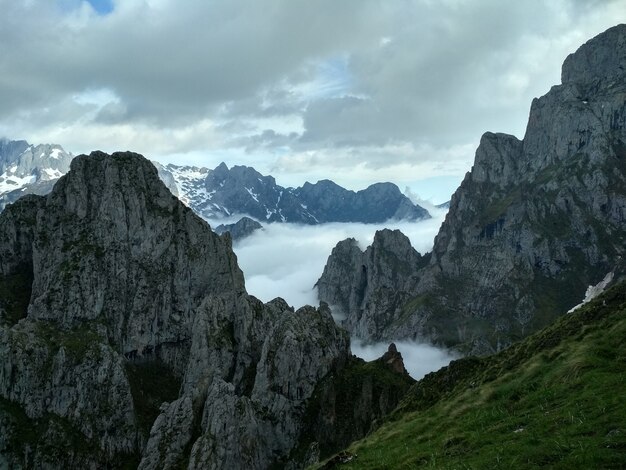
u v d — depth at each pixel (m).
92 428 167.75
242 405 134.00
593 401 44.78
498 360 77.44
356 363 162.88
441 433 55.41
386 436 63.19
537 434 42.97
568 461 36.41
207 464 119.62
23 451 156.12
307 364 149.62
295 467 131.00
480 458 42.81
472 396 62.88
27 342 174.75
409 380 154.00
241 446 127.69
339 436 134.88
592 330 62.22
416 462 49.16
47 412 167.00
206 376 151.50
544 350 65.31
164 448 132.50
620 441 36.50
